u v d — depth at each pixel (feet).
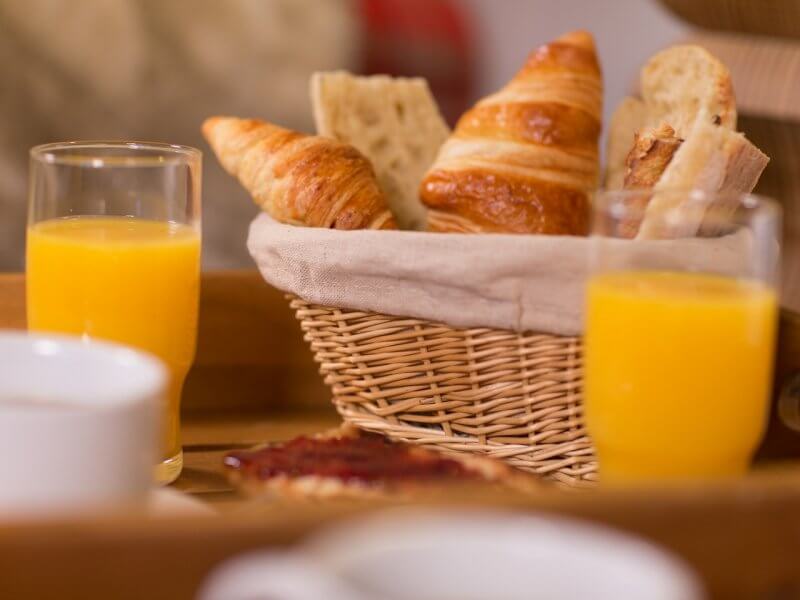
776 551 2.37
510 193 3.02
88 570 2.28
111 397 2.42
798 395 2.97
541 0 5.98
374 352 2.96
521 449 2.91
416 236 2.87
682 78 3.11
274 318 3.26
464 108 5.99
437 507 2.33
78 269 2.83
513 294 2.85
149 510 2.31
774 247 2.72
